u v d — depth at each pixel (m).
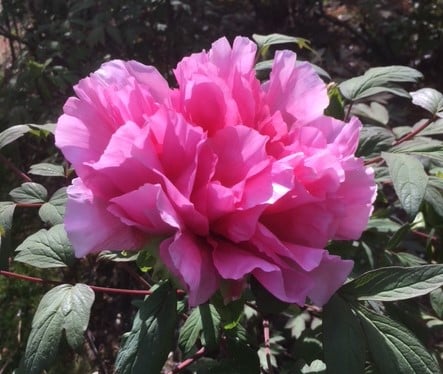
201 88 0.31
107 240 0.29
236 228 0.29
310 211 0.30
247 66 0.33
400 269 0.34
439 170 0.53
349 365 0.32
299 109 0.34
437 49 1.17
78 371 0.75
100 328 0.80
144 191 0.27
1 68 1.22
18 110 1.02
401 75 0.47
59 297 0.37
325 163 0.29
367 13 1.23
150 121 0.29
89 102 0.31
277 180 0.28
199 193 0.29
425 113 1.08
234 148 0.29
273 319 0.73
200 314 0.43
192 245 0.28
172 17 1.06
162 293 0.35
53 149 1.00
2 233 0.44
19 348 0.79
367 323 0.33
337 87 0.46
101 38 0.98
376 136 0.46
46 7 1.13
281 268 0.29
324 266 0.30
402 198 0.37
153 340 0.34
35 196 0.48
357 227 0.32
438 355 0.49
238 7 1.32
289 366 0.63
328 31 1.27
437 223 0.49
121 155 0.28
